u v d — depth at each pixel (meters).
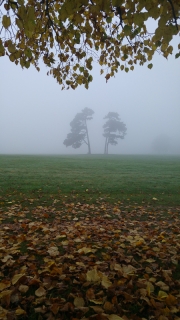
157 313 2.32
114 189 11.34
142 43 4.95
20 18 2.86
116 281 2.84
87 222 5.79
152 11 2.92
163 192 11.01
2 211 6.57
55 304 2.36
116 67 5.67
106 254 3.69
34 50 5.38
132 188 11.77
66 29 4.78
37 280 2.77
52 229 4.92
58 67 5.68
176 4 3.34
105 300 2.50
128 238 4.50
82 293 2.65
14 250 3.67
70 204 7.80
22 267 3.14
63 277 2.91
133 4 3.00
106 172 19.27
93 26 4.80
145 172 19.94
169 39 3.15
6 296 2.44
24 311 2.27
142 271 3.24
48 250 3.73
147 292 2.62
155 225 5.75
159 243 4.25
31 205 7.59
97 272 3.01
